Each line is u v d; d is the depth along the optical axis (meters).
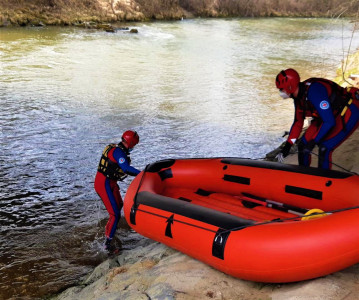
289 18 30.20
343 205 3.30
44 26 19.88
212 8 28.12
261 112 9.37
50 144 7.09
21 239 4.46
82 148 6.98
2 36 16.81
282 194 3.68
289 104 10.07
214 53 16.34
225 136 7.77
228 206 3.81
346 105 3.55
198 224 2.99
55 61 13.41
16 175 5.94
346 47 19.02
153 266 3.32
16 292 3.64
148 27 21.80
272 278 2.65
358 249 2.50
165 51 16.12
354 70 10.79
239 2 29.02
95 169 6.23
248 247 2.66
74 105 9.29
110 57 14.50
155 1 24.86
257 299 2.57
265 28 24.53
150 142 7.34
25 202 5.23
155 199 3.42
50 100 9.54
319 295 2.40
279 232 2.64
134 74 12.40
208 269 3.01
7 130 7.62
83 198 5.38
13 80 11.02
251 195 3.88
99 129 7.89
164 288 2.82
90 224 4.77
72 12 21.20
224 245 2.76
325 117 3.40
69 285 3.73
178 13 25.81
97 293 3.20
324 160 3.69
